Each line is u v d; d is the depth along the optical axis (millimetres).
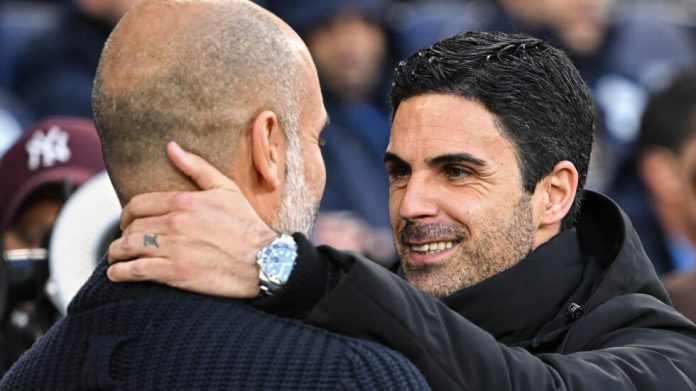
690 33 23828
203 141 8766
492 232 10547
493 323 10531
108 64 8922
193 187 8812
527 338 10633
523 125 10625
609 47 22531
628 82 22281
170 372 8492
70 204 12219
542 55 10844
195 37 8797
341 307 8781
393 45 21875
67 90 20547
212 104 8758
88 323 8859
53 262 12086
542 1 22078
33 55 20844
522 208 10672
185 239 8703
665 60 22875
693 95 17031
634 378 9711
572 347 10328
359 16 20703
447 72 10578
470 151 10461
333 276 9055
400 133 10672
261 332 8570
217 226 8742
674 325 10500
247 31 8891
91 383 8609
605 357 9781
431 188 10555
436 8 23359
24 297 12688
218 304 8703
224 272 8742
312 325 8719
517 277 10539
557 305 10727
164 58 8781
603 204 11047
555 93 10797
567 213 11000
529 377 9180
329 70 20594
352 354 8469
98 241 12180
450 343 9039
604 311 10438
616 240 10906
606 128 21531
